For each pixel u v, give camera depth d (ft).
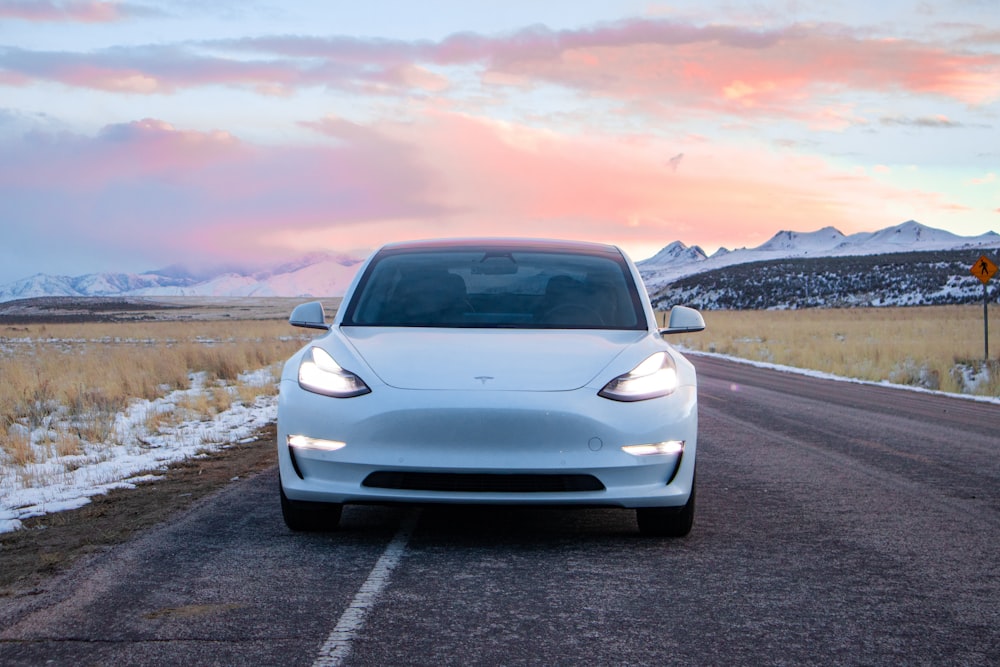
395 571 14.43
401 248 21.38
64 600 12.90
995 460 28.43
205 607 12.51
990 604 13.10
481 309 18.79
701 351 113.29
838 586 13.92
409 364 16.26
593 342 17.35
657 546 16.40
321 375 16.33
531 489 15.37
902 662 10.70
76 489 22.59
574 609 12.55
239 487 22.38
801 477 24.57
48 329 185.68
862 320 200.95
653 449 15.79
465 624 11.85
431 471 15.23
